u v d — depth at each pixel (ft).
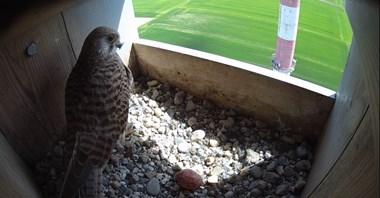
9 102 1.37
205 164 1.67
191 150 1.71
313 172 1.45
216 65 1.73
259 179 1.58
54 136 1.63
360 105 1.03
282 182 1.56
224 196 1.54
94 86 1.42
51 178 1.51
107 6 1.76
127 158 1.65
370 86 0.50
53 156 1.59
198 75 1.84
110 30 1.56
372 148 0.79
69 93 1.45
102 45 1.52
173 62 1.87
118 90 1.47
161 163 1.65
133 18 1.93
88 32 1.69
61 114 1.64
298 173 1.58
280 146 1.69
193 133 1.77
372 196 0.68
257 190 1.52
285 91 1.60
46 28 1.45
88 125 1.35
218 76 1.77
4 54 1.31
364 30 0.58
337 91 1.48
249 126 1.79
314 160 1.57
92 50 1.51
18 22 1.02
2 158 1.07
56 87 1.58
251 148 1.69
